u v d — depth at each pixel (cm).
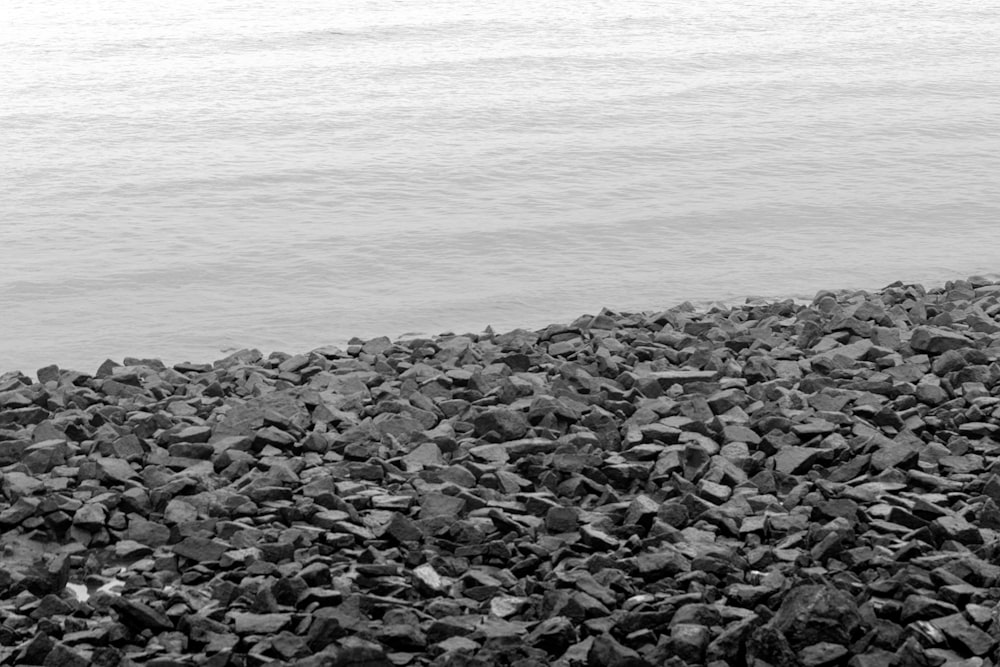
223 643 668
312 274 1691
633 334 1268
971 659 617
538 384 1084
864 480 857
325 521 810
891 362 1115
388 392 1096
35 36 4234
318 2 5138
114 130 2822
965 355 1110
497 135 2772
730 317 1368
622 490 882
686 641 630
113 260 1761
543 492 859
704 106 3195
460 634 662
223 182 2278
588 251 1805
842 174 2359
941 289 1497
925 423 960
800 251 1803
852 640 635
